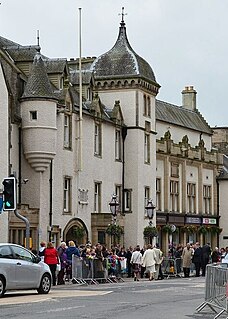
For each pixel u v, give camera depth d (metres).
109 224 56.78
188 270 50.31
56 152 51.94
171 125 78.06
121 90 63.69
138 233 62.62
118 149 62.72
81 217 55.53
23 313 22.58
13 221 47.00
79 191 55.31
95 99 58.78
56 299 28.05
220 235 82.38
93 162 57.69
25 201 50.00
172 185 73.75
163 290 34.19
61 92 53.41
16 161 49.56
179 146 75.00
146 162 65.00
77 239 54.97
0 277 28.55
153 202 66.06
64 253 40.09
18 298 28.45
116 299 28.47
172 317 22.05
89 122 57.25
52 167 51.59
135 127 63.12
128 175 63.09
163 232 70.56
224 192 83.12
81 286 37.47
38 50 51.19
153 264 45.84
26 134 49.97
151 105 66.44
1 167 46.25
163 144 72.12
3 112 46.62
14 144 49.34
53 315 21.97
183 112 83.12
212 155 82.25
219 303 22.98
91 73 60.34
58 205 52.25
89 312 23.02
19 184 49.72
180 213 74.31
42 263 31.08
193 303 27.20
